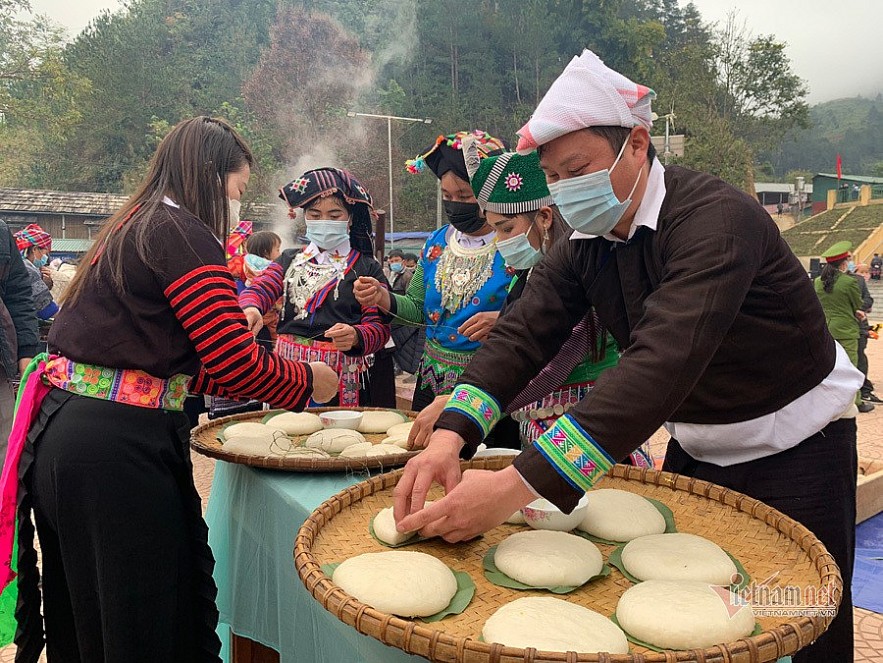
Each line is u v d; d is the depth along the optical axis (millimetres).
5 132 33469
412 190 30969
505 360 1312
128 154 35531
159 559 1387
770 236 1140
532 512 1179
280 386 1458
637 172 1132
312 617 1233
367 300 2297
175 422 1438
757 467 1305
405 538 1111
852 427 1340
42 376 1432
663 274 1109
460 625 904
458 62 38750
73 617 1475
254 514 1544
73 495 1327
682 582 950
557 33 40125
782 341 1186
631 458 1785
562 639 799
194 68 35844
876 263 25578
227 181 1526
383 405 2756
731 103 42250
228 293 1395
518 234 1751
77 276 1417
